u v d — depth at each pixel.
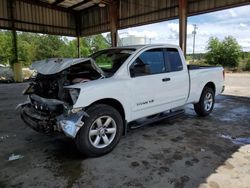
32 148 3.56
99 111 3.21
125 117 3.57
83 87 3.06
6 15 14.73
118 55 3.93
